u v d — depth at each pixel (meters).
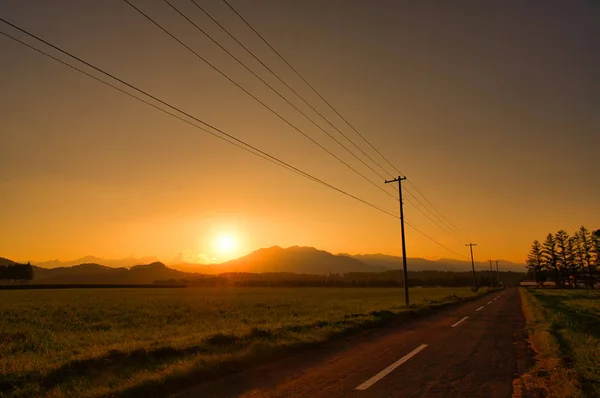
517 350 12.73
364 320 20.12
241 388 7.96
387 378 8.82
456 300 45.72
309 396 7.39
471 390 7.84
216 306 42.59
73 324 25.94
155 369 9.18
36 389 7.70
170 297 65.38
